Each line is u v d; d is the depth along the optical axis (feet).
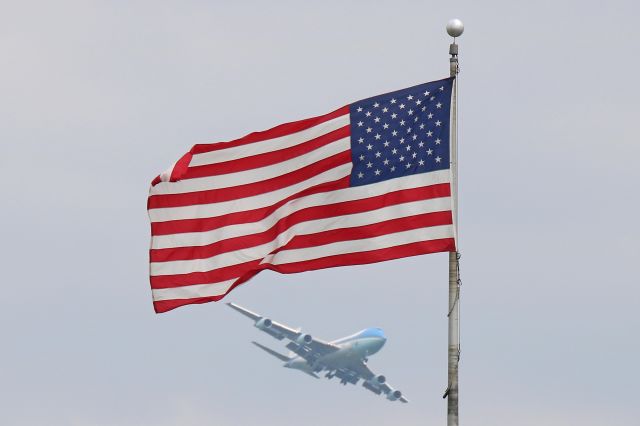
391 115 359.25
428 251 350.43
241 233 367.04
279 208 364.99
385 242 353.92
